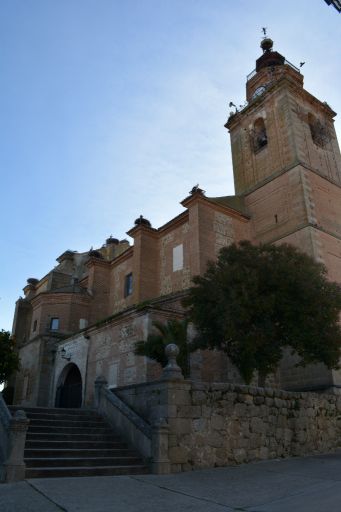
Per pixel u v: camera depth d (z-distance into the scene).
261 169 32.16
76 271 45.28
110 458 10.86
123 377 21.44
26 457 10.20
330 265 26.17
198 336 17.66
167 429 11.06
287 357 24.09
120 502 7.55
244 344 15.19
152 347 17.88
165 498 7.94
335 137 34.53
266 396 14.21
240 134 35.47
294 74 36.31
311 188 28.42
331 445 16.28
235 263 16.86
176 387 11.73
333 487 8.68
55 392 27.66
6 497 7.60
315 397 16.55
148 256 31.16
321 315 16.05
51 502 7.34
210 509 7.16
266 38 40.47
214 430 12.10
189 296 17.67
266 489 8.74
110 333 23.72
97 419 14.07
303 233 26.50
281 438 14.11
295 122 31.12
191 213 28.12
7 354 24.02
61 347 28.75
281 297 15.88
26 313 42.09
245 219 30.48
